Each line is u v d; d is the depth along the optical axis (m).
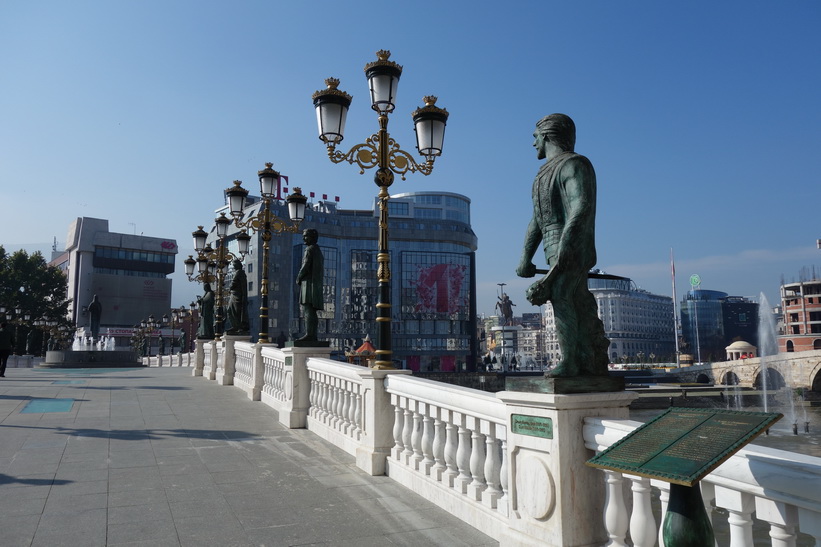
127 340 123.69
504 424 4.88
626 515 3.74
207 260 24.50
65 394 15.25
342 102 8.57
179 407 13.09
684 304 198.88
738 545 2.88
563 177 4.31
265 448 8.80
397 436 7.10
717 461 2.52
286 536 5.11
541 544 4.09
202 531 5.21
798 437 47.59
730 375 87.56
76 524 5.34
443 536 5.12
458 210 138.00
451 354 124.06
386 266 8.00
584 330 4.22
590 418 3.99
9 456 7.96
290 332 107.44
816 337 105.19
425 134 8.95
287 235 109.25
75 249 129.38
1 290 89.00
